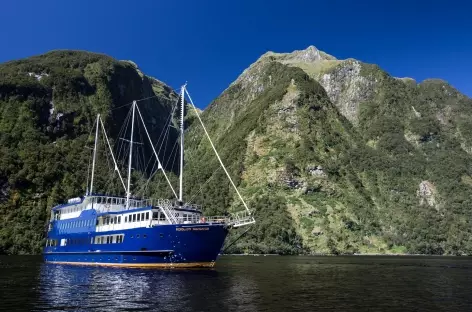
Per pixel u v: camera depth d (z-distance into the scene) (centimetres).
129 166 9469
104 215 8494
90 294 5000
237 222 7588
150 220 7550
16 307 4178
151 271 7262
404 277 7950
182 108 8812
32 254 18138
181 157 8531
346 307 4409
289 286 6072
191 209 7981
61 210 10081
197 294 5022
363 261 14388
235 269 9294
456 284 6725
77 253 8969
